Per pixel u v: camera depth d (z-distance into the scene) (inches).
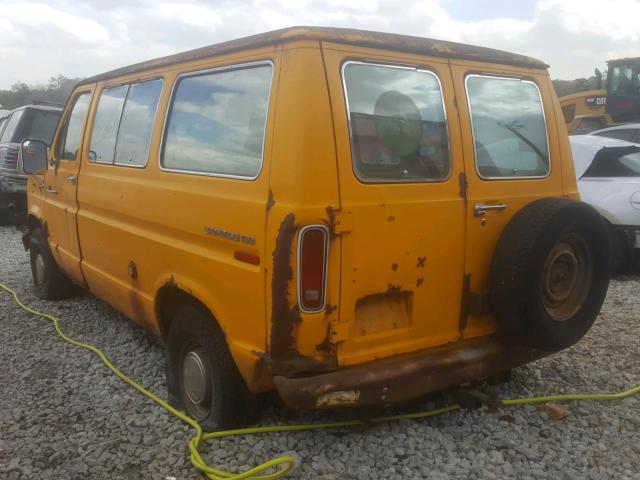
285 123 126.6
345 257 129.3
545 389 182.9
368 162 132.7
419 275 140.6
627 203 310.2
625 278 322.7
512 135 159.2
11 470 141.3
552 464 142.8
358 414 151.0
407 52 140.5
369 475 138.1
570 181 172.1
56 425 162.2
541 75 168.1
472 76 152.4
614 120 706.2
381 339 137.6
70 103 241.1
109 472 141.6
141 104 183.2
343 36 130.6
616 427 160.9
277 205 125.9
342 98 129.0
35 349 216.4
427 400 170.4
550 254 153.5
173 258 159.6
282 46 131.3
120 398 177.2
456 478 137.3
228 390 149.9
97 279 211.2
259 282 129.6
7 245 409.1
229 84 146.1
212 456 145.8
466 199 146.5
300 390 126.9
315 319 127.7
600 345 220.4
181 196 154.0
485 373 154.4
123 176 185.0
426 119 142.2
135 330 234.1
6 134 486.3
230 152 142.4
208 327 151.4
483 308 152.4
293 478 136.9
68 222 231.0
